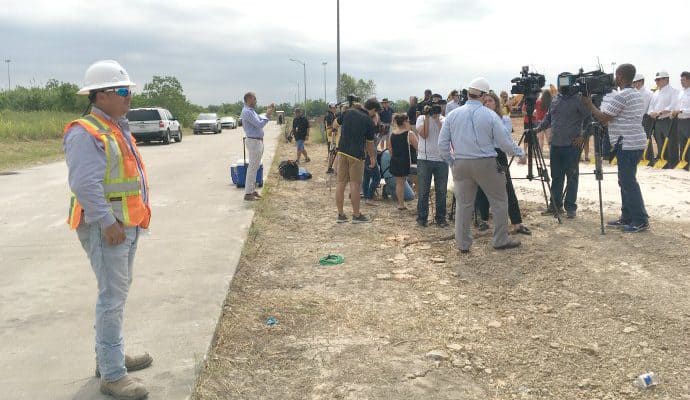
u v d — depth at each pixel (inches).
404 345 172.9
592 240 278.8
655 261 243.0
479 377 154.3
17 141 948.6
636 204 287.7
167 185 496.4
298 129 710.5
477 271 242.5
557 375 154.5
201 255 260.7
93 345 165.9
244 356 164.6
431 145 320.5
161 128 1098.7
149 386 140.3
